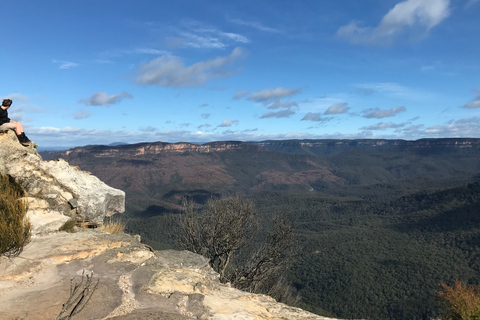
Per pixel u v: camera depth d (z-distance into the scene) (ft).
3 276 14.94
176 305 14.14
